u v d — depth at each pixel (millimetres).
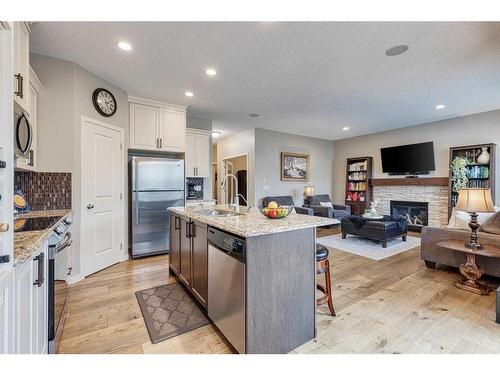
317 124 5895
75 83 2883
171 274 3084
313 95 3967
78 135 2916
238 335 1559
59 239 1689
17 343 1000
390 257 3789
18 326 1018
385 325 1976
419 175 5883
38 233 1453
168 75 3223
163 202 3918
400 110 4770
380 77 3309
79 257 2902
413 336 1831
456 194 5059
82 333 1871
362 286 2736
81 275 2924
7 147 939
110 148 3422
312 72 3158
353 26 2238
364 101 4254
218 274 1807
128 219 3791
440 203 5500
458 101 4262
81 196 2943
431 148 5574
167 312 2182
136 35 2361
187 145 4902
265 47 2580
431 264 3299
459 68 3061
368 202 6723
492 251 2492
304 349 1688
